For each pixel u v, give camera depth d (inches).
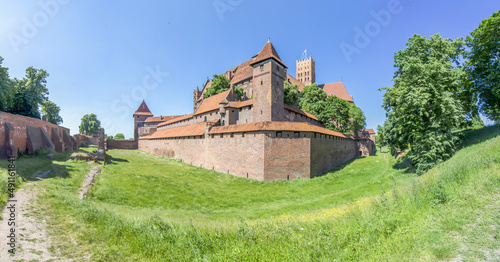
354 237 226.8
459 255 171.5
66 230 323.6
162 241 294.4
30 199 443.5
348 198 780.0
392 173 1162.0
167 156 2170.3
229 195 922.7
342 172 1422.2
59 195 499.2
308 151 1248.8
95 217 377.1
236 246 247.9
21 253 249.1
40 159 1021.8
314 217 397.4
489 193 261.4
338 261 187.9
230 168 1349.7
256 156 1199.6
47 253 257.3
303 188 1057.5
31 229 314.2
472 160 405.4
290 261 203.0
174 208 714.8
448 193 280.1
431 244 189.3
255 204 812.6
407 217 253.4
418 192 321.1
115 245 287.9
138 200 746.2
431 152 845.2
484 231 195.2
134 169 1296.8
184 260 243.8
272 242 257.4
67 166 971.3
